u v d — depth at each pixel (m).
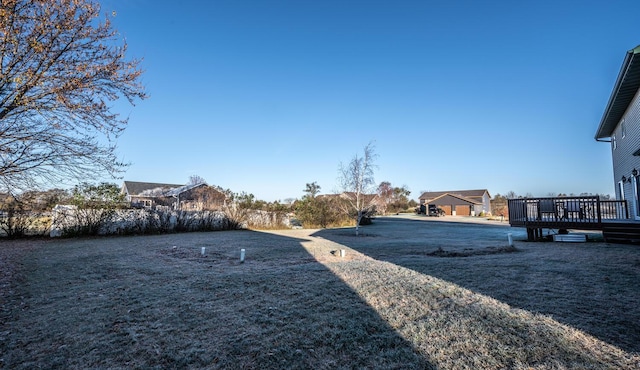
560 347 2.96
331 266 6.92
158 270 6.71
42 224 13.50
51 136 6.32
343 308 4.14
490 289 4.90
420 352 2.94
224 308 4.20
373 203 22.83
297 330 3.46
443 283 5.29
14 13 5.12
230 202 20.06
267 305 4.30
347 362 2.79
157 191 37.53
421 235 15.76
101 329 3.54
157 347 3.10
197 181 34.62
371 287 5.11
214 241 12.61
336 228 21.64
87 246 10.88
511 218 12.64
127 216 15.34
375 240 13.21
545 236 12.58
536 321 3.57
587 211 10.74
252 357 2.90
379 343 3.14
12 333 3.46
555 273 5.89
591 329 3.33
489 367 2.67
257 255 8.88
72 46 5.81
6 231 12.88
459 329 3.42
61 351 3.03
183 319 3.82
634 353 2.82
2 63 5.38
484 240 12.90
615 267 6.26
